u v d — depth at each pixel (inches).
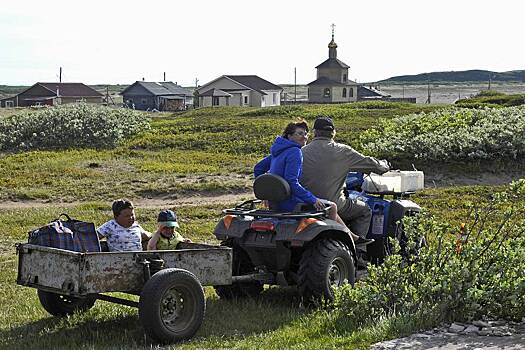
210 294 364.8
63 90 4178.2
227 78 3806.6
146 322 270.7
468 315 285.7
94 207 700.0
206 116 1759.4
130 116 1401.3
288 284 339.6
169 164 998.4
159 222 326.6
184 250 295.6
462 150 919.7
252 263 347.9
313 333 278.2
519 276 297.3
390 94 5073.8
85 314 318.0
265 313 319.0
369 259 384.8
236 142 1213.7
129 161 1029.8
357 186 394.3
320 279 318.7
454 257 299.3
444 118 1086.4
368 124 1348.4
